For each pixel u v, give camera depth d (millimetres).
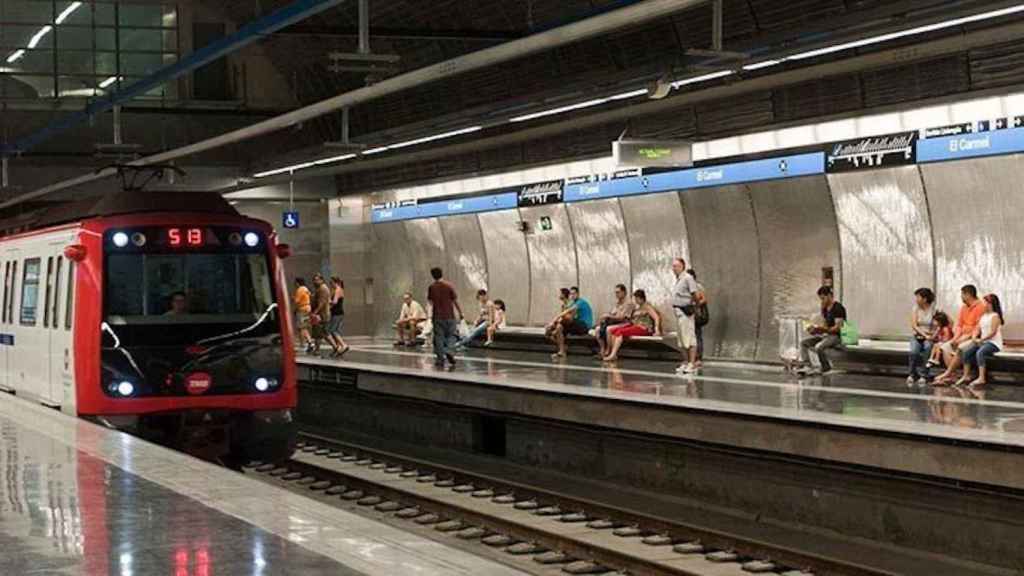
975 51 16328
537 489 14445
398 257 33156
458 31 16922
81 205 15773
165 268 14492
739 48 13773
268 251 14875
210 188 32781
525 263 28359
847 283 20156
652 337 22344
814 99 19031
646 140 18875
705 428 13961
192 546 7109
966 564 10883
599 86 15820
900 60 13953
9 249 18203
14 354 17609
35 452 11461
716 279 22734
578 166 24625
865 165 18453
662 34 20188
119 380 14234
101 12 31938
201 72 32312
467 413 19641
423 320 30094
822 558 10234
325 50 29016
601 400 15680
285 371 14828
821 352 18656
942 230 18453
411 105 28500
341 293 26422
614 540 12219
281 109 32562
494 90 25344
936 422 12242
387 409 22281
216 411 14477
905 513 11719
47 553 6957
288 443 14891
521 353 25578
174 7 32281
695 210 22766
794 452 12766
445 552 6922
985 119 16688
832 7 16781
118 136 24672
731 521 13336
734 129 20625
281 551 6953
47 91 31734
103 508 8438
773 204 21062
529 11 21766
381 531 7582
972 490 10953
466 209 28562
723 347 22531
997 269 17734
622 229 24906
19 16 31516
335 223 33875
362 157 26281
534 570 11102
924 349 16922
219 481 9703
